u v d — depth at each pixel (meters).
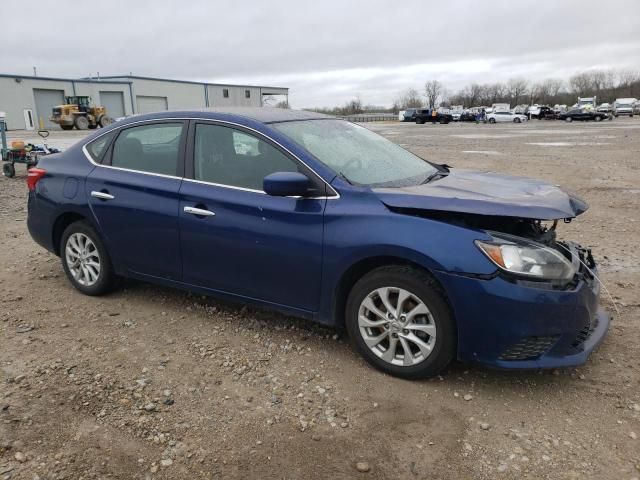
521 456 2.78
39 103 54.34
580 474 2.65
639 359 3.73
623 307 4.61
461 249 3.16
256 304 4.01
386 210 3.41
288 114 4.35
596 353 3.82
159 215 4.24
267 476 2.66
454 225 3.25
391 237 3.31
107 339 4.07
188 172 4.18
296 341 4.03
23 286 5.23
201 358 3.78
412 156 4.63
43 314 4.54
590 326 3.45
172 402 3.25
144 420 3.07
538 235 3.47
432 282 3.28
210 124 4.14
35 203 5.07
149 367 3.65
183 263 4.24
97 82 59.72
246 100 84.94
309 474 2.67
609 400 3.26
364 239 3.38
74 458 2.75
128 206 4.41
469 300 3.15
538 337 3.15
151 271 4.47
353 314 3.59
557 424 3.04
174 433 2.97
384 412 3.16
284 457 2.79
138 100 66.00
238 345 3.97
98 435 2.94
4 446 2.82
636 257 6.06
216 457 2.78
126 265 4.61
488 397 3.30
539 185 3.91
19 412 3.11
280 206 3.71
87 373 3.56
